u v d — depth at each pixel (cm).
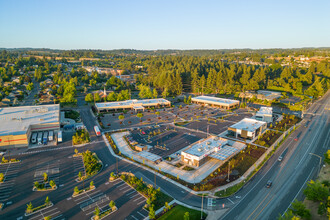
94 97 17050
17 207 5878
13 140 9425
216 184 7012
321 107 16750
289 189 6756
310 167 8044
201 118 14488
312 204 5962
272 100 17938
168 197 6372
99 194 6481
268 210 5825
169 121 13775
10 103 17312
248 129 10981
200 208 5919
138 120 13862
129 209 5841
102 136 11112
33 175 7462
